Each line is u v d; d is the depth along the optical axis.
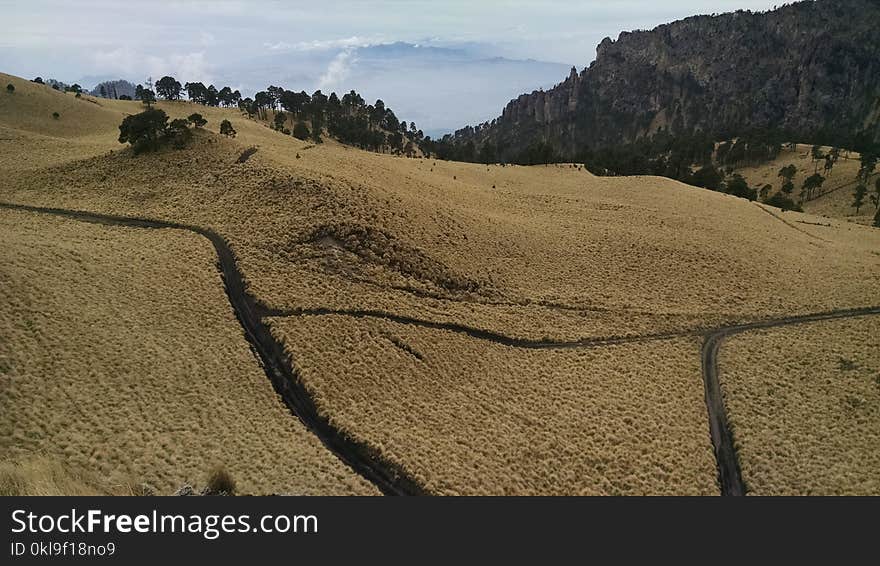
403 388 38.34
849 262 67.38
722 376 43.78
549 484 31.62
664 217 79.31
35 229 51.41
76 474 24.64
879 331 50.19
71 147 78.56
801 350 47.34
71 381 31.94
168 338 38.38
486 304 51.22
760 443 36.62
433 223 61.06
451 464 31.78
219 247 51.59
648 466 34.22
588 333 48.69
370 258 52.31
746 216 87.12
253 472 27.97
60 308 37.94
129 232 53.00
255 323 42.16
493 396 39.28
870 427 38.44
